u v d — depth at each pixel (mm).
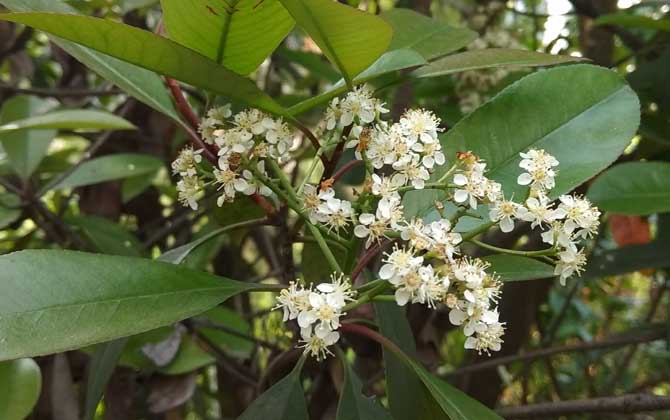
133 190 243
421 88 236
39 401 194
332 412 173
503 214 109
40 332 96
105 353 138
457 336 322
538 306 263
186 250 131
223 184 115
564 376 363
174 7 107
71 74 251
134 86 133
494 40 234
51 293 100
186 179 121
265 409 125
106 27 95
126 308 103
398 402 117
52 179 240
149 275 108
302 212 113
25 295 99
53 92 216
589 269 198
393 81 128
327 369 175
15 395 135
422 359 189
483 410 107
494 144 129
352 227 127
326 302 98
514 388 317
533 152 111
